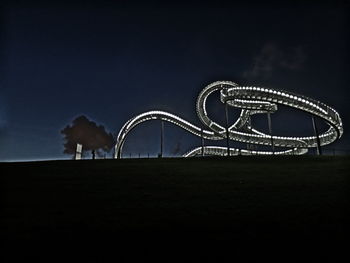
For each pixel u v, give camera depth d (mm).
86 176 23266
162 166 28547
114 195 16672
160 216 12516
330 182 18438
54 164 31297
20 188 18953
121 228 11141
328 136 76625
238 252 8797
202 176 22234
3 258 8688
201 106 80625
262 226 10859
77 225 11594
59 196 16703
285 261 8125
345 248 8742
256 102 68062
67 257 8711
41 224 11789
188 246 9336
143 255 8773
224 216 12219
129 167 28141
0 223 11953
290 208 13008
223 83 73750
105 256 8750
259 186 17984
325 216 11703
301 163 28641
